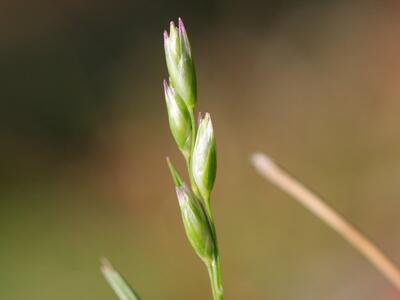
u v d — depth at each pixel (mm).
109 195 616
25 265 546
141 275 530
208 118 140
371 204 542
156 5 787
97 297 516
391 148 604
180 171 633
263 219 550
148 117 685
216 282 141
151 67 741
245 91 722
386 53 725
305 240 520
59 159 656
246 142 659
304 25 764
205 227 140
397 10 750
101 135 675
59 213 598
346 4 768
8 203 607
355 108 669
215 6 779
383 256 179
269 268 509
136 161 648
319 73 722
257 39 760
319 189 580
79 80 725
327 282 476
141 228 572
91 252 553
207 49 759
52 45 754
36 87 715
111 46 761
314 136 648
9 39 761
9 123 684
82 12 780
